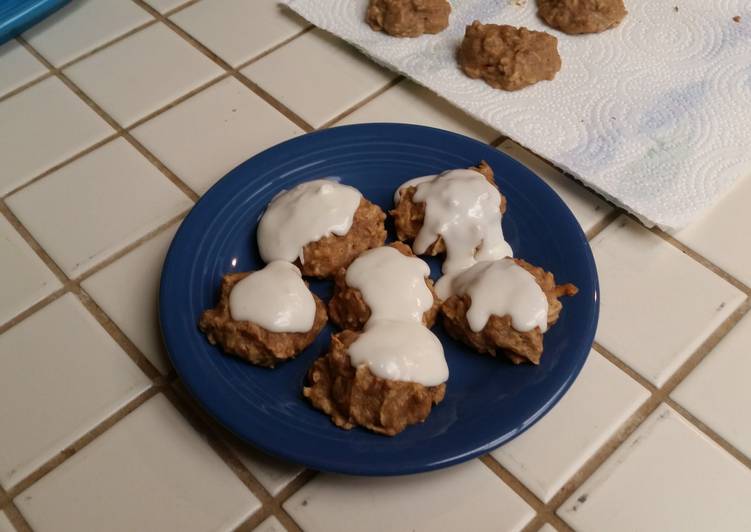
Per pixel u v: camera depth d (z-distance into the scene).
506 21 0.44
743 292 0.33
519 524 0.27
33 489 0.28
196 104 0.41
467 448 0.26
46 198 0.37
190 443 0.29
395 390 0.27
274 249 0.32
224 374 0.28
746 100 0.40
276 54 0.43
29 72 0.43
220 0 0.46
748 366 0.30
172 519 0.27
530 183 0.34
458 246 0.32
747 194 0.36
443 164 0.35
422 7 0.42
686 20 0.44
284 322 0.29
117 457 0.28
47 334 0.32
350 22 0.44
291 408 0.28
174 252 0.31
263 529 0.27
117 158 0.38
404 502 0.27
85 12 0.46
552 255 0.32
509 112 0.39
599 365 0.30
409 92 0.41
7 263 0.34
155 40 0.44
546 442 0.28
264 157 0.35
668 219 0.34
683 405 0.29
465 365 0.30
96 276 0.34
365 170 0.35
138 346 0.31
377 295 0.30
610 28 0.43
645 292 0.33
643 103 0.40
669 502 0.27
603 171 0.36
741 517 0.27
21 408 0.30
